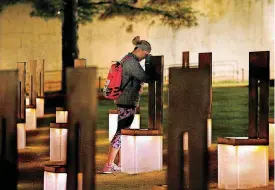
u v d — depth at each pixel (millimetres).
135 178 13961
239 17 41000
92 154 11070
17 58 40781
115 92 14719
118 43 40844
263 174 12086
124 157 14570
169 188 9977
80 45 40594
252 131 12312
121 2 40438
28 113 21812
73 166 11266
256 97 12234
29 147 18844
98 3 39906
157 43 40906
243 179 12008
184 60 16484
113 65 14820
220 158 12172
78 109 11117
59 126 16500
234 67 40938
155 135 14547
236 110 26312
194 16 40750
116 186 13203
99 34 40719
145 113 26969
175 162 9961
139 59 14852
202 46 40875
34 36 40656
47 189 12086
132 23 40781
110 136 18734
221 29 40938
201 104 9797
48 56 40500
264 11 40844
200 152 9766
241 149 11977
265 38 40750
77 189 11258
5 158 11688
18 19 40594
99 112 27125
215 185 12516
